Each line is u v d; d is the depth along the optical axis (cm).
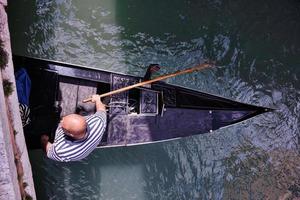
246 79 573
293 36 603
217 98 492
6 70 304
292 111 590
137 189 514
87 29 514
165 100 467
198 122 484
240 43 577
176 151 522
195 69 464
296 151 588
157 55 537
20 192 311
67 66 425
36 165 462
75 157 365
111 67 517
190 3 562
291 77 596
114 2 527
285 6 603
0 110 271
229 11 578
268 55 588
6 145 274
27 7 484
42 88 413
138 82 451
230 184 552
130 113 451
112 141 445
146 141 462
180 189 530
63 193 481
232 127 545
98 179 495
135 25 535
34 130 409
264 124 567
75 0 511
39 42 490
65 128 337
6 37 308
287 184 579
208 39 562
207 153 538
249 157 561
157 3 548
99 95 410
